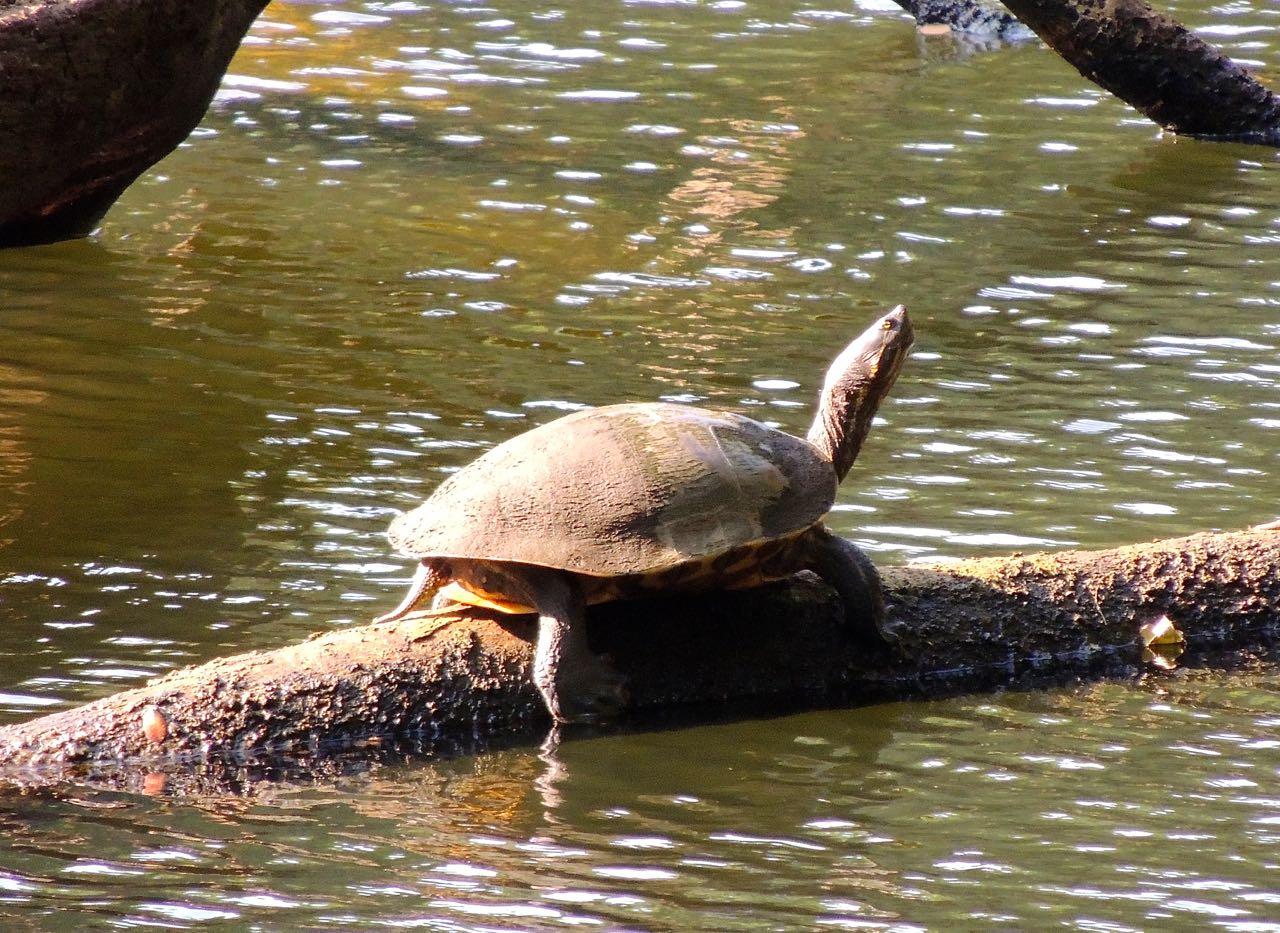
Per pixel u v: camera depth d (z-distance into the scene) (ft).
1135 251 60.03
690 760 27.63
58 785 26.27
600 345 49.93
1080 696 30.35
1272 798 26.07
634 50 92.38
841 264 58.65
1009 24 97.25
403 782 26.76
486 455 29.99
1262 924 22.03
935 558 34.68
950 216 64.49
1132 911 22.34
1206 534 34.14
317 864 23.65
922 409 44.45
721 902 22.48
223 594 32.96
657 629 30.07
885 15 102.63
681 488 28.32
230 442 41.42
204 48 56.80
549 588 28.22
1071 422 43.47
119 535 35.68
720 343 50.31
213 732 27.50
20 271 56.24
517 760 27.58
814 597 31.04
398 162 71.36
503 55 90.63
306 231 61.72
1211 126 76.79
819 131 77.00
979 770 27.20
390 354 48.75
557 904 22.43
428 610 31.04
